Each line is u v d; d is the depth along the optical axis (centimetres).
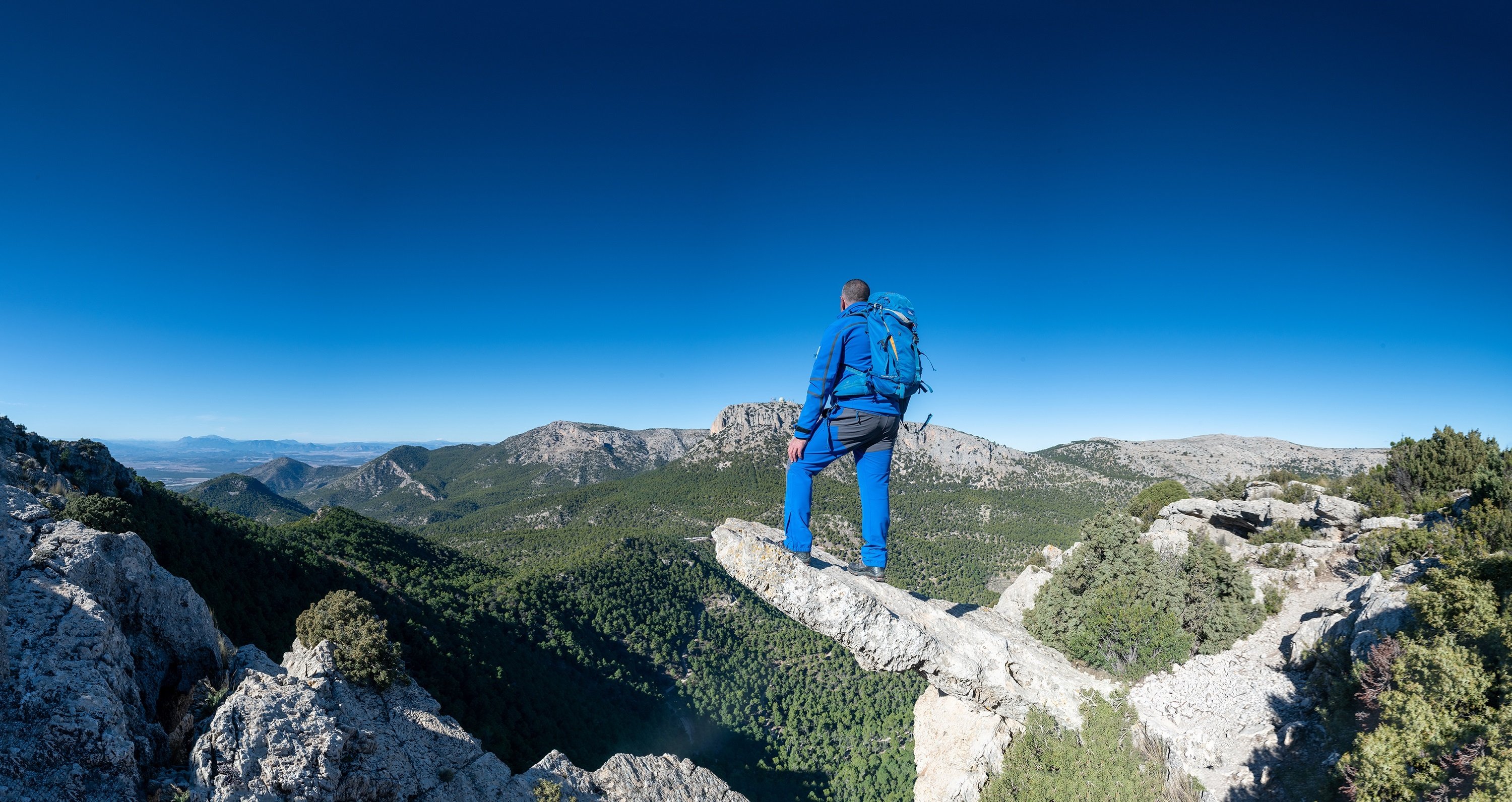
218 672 1062
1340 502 1797
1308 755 967
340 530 8712
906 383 562
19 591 793
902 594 1189
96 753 666
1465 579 899
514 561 13500
